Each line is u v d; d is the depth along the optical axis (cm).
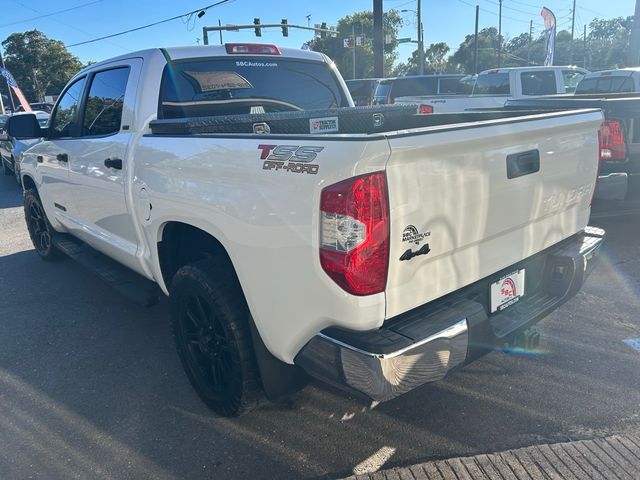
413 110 428
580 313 412
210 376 309
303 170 210
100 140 380
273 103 405
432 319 227
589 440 270
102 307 469
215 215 256
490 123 237
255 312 246
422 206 215
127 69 368
